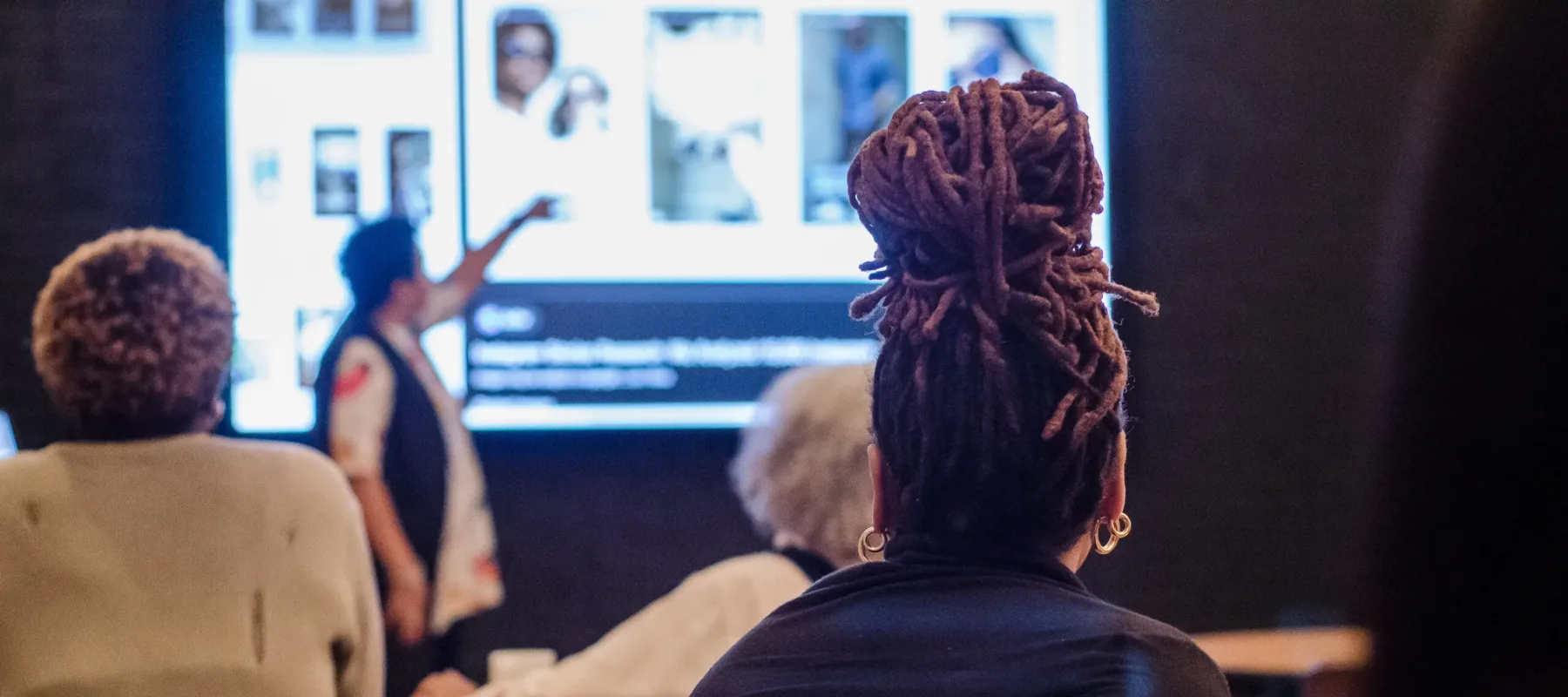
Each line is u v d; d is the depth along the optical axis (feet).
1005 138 2.32
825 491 4.47
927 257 2.36
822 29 10.08
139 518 4.45
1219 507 10.74
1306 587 10.75
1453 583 0.80
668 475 10.14
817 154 10.08
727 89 10.00
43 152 9.74
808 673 2.32
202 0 9.62
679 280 9.96
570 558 10.08
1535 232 0.77
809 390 4.58
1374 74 10.79
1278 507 10.78
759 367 10.04
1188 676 2.13
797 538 4.57
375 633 4.98
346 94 9.70
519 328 9.84
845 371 4.64
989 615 2.27
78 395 4.50
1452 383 0.79
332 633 4.72
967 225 2.28
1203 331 10.71
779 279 10.04
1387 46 10.78
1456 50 0.83
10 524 4.36
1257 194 10.74
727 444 10.14
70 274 4.55
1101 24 10.33
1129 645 2.15
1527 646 0.79
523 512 10.02
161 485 4.51
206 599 4.47
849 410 4.50
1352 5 10.75
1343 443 10.79
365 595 4.93
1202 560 10.73
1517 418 0.77
